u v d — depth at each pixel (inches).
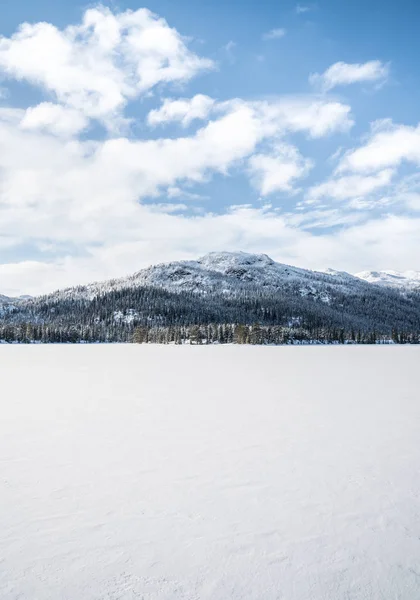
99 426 557.6
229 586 213.2
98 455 426.3
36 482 349.4
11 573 221.6
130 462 404.2
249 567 229.8
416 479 359.6
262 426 558.3
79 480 354.6
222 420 595.8
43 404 732.0
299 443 472.7
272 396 827.4
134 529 269.4
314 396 824.9
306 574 224.4
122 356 2361.0
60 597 202.7
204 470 381.4
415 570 228.8
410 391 896.3
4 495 321.7
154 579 217.9
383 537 263.1
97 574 221.5
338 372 1347.2
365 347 3964.1
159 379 1146.7
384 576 223.5
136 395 842.8
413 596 207.3
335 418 609.6
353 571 227.6
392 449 449.4
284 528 273.4
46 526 272.1
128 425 563.8
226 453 434.3
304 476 367.2
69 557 236.8
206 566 230.1
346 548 249.9
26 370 1440.7
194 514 291.7
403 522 282.5
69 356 2347.4
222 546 250.4
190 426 557.6
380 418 609.9
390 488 340.5
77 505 304.3
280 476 366.9
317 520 285.0
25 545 248.5
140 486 341.7
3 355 2468.0
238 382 1074.7
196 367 1553.9
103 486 341.4
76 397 814.5
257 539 259.0
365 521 283.9
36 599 201.2
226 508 302.0
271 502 312.8
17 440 485.1
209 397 815.1
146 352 2869.1
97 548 246.2
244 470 382.3
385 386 987.9
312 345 4630.9
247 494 327.0
